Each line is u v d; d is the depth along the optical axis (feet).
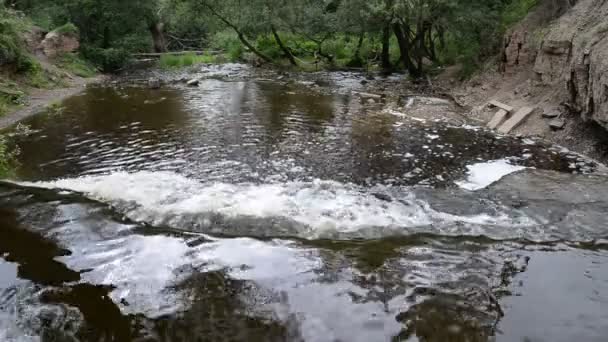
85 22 76.69
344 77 63.05
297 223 19.10
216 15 72.74
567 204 20.39
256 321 13.28
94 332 13.00
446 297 14.10
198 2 71.67
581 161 26.81
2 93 43.73
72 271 15.78
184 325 13.17
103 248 17.25
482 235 18.06
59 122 37.17
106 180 23.85
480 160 27.43
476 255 16.56
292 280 15.11
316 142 31.24
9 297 14.44
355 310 13.57
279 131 33.99
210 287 14.80
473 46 50.85
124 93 50.65
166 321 13.35
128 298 14.33
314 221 19.27
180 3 74.33
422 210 20.27
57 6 74.64
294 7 69.05
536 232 18.16
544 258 16.31
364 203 21.04
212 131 33.99
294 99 46.78
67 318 13.50
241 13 70.13
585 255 16.49
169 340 12.71
